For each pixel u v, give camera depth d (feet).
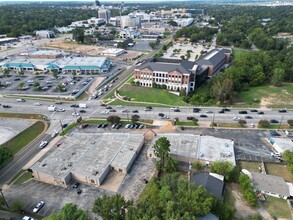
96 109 480.23
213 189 254.47
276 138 364.58
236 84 555.69
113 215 208.23
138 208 213.66
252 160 324.60
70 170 291.58
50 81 634.84
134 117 424.05
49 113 463.01
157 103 508.94
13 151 349.61
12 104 501.97
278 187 269.64
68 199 263.90
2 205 254.06
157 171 299.79
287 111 466.29
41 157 325.83
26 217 237.86
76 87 593.01
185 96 541.75
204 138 358.02
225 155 319.88
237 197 263.29
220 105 495.00
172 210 201.36
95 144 344.90
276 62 650.84
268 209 248.73
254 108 479.82
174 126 414.41
